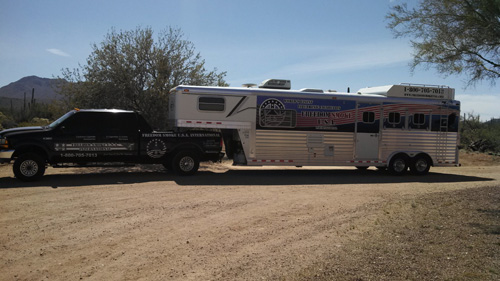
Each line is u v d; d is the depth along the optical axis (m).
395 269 4.90
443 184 13.26
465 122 32.66
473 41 9.96
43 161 11.60
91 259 5.45
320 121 14.44
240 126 13.79
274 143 14.08
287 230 7.00
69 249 5.84
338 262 5.23
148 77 17.78
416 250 5.62
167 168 14.73
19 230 6.71
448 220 7.41
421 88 15.47
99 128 12.23
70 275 4.89
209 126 13.54
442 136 15.68
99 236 6.48
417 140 15.41
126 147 12.48
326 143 14.52
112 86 16.98
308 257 5.50
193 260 5.44
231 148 15.22
